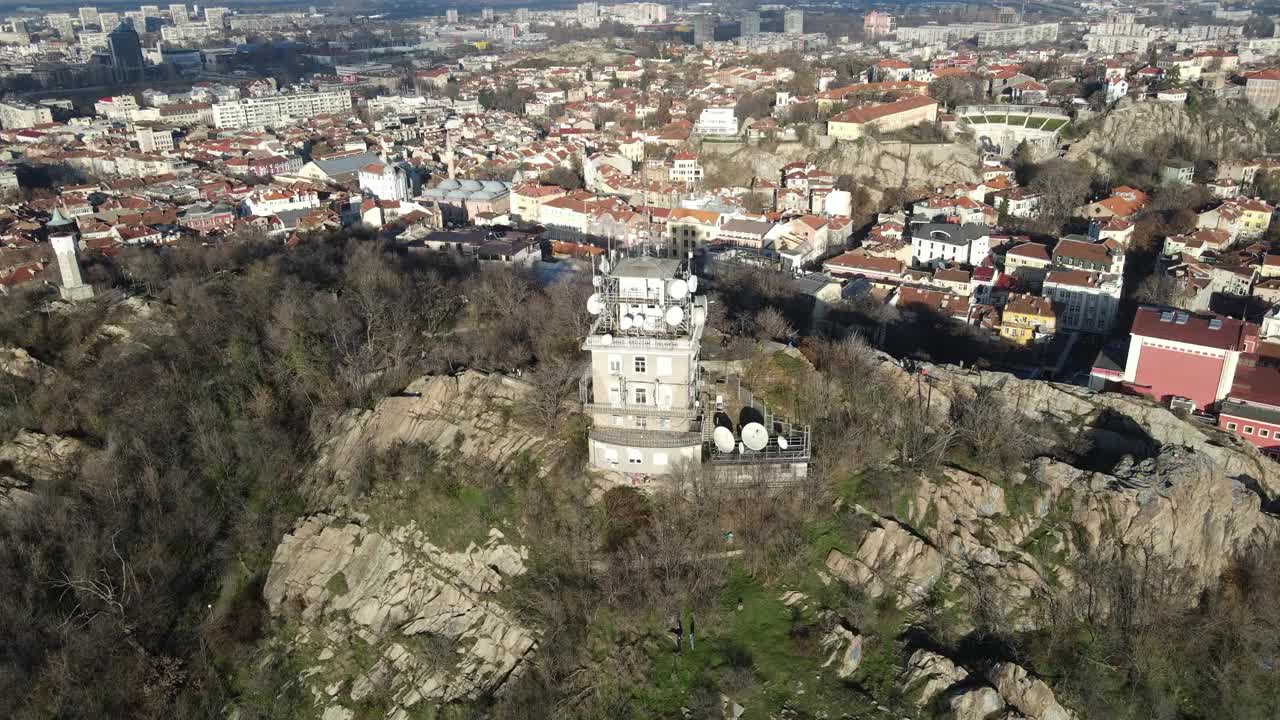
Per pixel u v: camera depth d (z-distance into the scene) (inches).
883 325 7598.4
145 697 3919.8
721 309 5851.4
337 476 4694.9
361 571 4254.4
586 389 4345.5
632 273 4087.1
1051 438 4931.1
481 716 3649.1
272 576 4357.8
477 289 6230.3
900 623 3823.8
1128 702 3735.2
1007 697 3592.5
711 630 3737.7
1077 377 7135.8
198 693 3988.7
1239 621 4074.8
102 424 5270.7
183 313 6043.3
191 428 5157.5
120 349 5802.2
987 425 4530.0
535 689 3624.5
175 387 5364.2
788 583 3897.6
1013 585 4030.5
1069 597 4028.1
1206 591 4247.0
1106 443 5017.2
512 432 4443.9
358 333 5629.9
